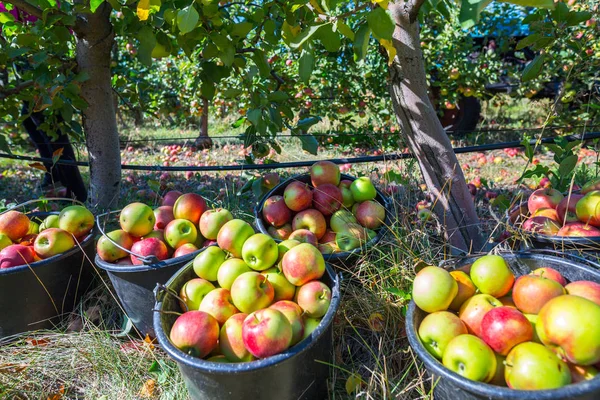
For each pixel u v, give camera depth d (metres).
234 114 11.27
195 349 1.59
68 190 4.47
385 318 2.09
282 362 1.49
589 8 3.43
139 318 2.19
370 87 7.25
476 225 2.51
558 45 5.91
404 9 2.29
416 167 3.61
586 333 1.24
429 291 1.58
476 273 1.66
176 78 9.12
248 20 3.10
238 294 1.72
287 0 2.58
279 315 1.53
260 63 3.01
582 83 6.25
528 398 1.15
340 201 2.45
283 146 7.07
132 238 2.32
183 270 1.96
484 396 1.22
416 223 2.58
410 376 1.88
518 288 1.54
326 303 1.74
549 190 2.40
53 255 2.29
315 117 3.27
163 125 11.46
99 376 2.09
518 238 2.12
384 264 2.28
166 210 2.49
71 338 2.29
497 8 7.04
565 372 1.25
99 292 2.63
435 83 7.24
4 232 2.38
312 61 1.71
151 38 2.58
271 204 2.44
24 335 2.31
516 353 1.33
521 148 6.87
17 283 2.18
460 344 1.37
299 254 1.81
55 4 2.93
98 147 3.40
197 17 1.75
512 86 7.72
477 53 7.68
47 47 3.21
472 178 5.14
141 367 2.12
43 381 2.10
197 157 7.17
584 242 1.91
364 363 1.99
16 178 6.33
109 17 3.19
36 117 4.25
